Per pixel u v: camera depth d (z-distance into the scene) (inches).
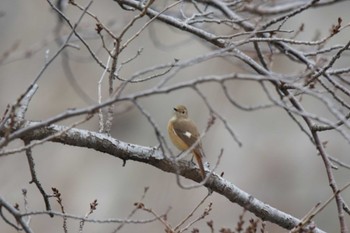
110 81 261.0
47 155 721.0
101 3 711.7
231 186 284.4
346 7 740.0
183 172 281.7
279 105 201.0
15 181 642.8
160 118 750.5
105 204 704.4
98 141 268.8
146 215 626.8
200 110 727.7
